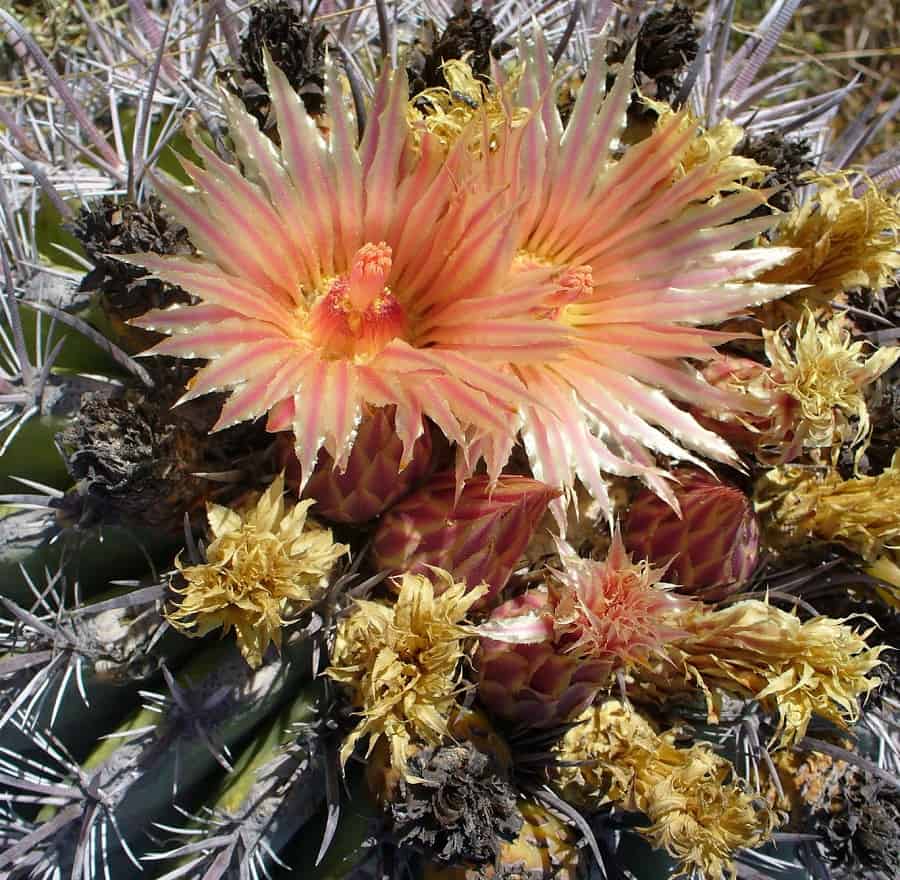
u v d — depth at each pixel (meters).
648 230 0.19
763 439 0.19
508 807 0.17
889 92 0.48
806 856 0.21
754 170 0.19
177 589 0.18
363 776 0.19
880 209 0.20
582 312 0.19
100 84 0.24
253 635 0.16
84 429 0.17
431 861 0.18
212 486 0.18
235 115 0.18
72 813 0.19
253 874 0.19
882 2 0.49
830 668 0.18
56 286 0.20
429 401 0.16
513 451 0.20
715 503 0.19
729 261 0.19
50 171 0.23
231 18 0.23
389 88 0.19
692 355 0.19
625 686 0.20
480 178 0.18
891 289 0.23
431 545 0.18
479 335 0.18
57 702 0.19
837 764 0.21
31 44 0.21
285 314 0.18
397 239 0.19
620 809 0.19
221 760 0.18
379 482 0.18
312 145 0.18
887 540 0.20
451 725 0.18
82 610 0.18
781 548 0.21
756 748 0.20
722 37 0.25
